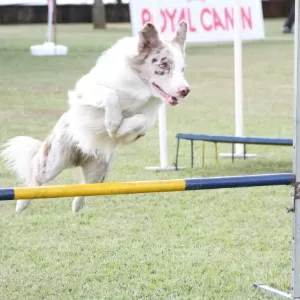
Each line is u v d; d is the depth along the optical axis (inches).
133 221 389.7
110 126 281.0
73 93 298.2
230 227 379.9
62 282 301.0
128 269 315.9
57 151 315.9
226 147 604.7
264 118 733.3
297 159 276.2
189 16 603.2
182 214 403.9
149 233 368.2
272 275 309.4
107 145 300.4
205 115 749.9
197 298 282.5
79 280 303.4
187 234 367.2
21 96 832.9
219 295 287.3
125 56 283.3
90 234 366.0
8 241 353.7
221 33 620.4
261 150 599.5
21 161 336.5
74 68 1083.9
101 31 1940.2
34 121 685.9
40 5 2381.9
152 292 289.4
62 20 2500.0
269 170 518.9
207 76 1038.4
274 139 488.7
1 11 2348.7
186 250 341.4
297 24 271.9
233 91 908.0
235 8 547.5
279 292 288.0
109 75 285.3
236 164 540.7
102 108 285.9
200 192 453.1
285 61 1187.9
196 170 515.8
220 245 349.4
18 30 1953.7
